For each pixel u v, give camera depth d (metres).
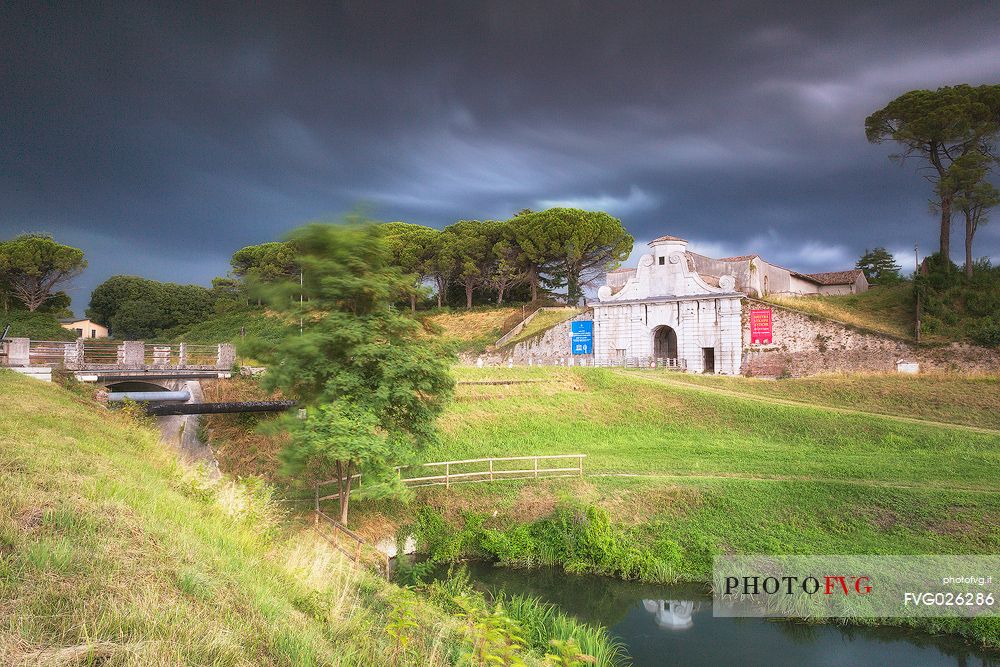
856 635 14.45
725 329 49.81
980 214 45.41
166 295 88.81
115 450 13.05
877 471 22.39
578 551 19.11
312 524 17.22
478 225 73.69
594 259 71.00
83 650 4.12
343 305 16.67
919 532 17.97
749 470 23.48
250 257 85.25
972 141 45.75
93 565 5.52
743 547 18.36
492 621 7.29
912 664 13.10
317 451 15.55
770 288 57.34
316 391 16.70
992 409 29.64
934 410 30.78
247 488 14.02
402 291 17.28
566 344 58.47
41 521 6.30
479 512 21.08
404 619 6.72
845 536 18.27
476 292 82.88
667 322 53.06
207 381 30.98
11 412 13.40
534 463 23.45
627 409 33.72
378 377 16.47
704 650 13.75
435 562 19.22
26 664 3.88
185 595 5.62
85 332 83.69
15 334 51.22
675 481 22.06
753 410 31.67
